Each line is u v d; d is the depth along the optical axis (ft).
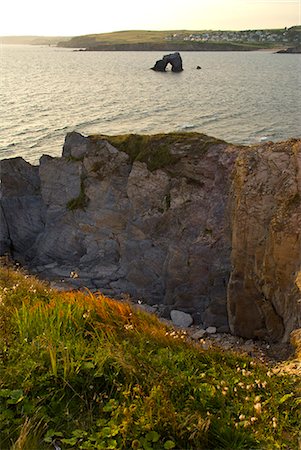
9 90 301.02
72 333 24.25
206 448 17.07
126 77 393.09
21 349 21.67
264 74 405.80
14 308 27.40
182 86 313.32
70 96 268.82
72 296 32.07
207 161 79.56
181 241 80.53
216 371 23.68
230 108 212.64
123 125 180.45
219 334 65.82
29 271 97.60
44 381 19.66
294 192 55.62
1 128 181.37
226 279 72.69
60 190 101.65
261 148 63.10
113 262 94.17
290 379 23.53
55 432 17.20
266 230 57.82
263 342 59.26
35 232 106.73
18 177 107.55
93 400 19.31
